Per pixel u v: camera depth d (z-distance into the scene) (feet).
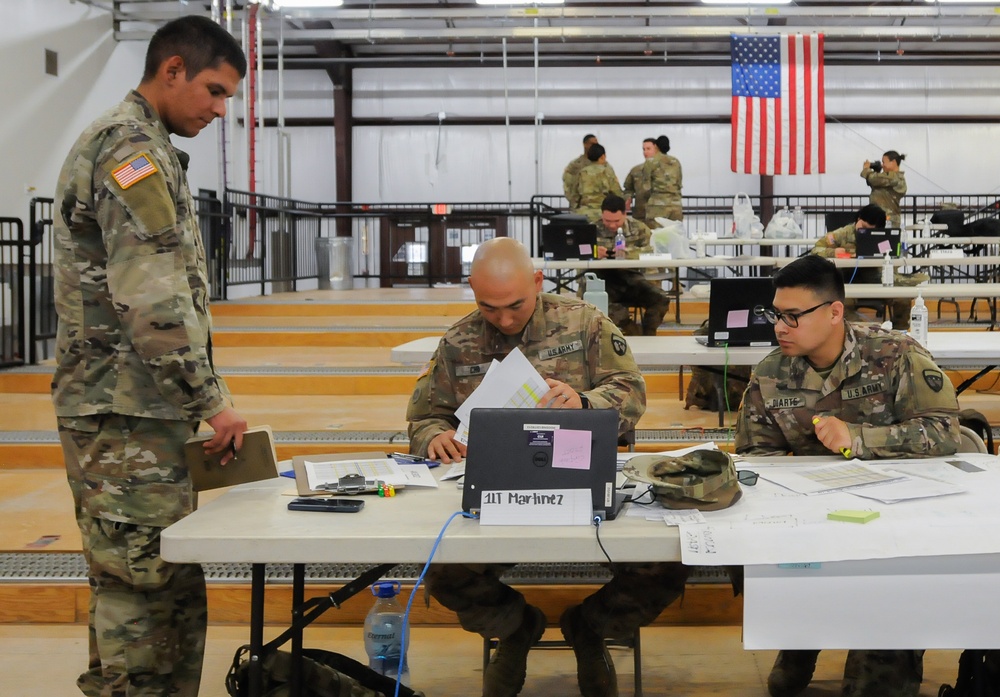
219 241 31.40
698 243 22.16
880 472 6.23
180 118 6.45
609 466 5.32
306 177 45.75
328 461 6.84
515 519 5.20
